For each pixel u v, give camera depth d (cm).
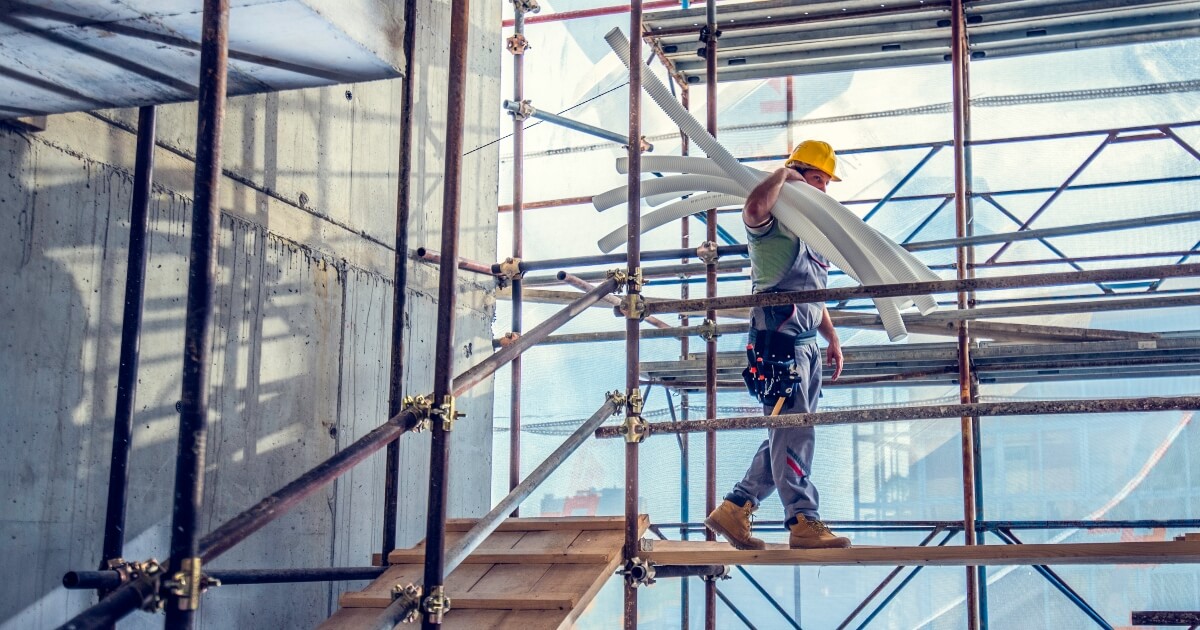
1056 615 1054
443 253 361
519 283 664
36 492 384
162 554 438
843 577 1105
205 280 261
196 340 259
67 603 393
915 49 797
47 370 392
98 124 421
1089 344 687
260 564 494
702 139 491
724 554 438
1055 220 1023
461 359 680
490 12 767
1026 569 1070
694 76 845
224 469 476
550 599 418
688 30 750
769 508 1032
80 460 404
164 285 448
